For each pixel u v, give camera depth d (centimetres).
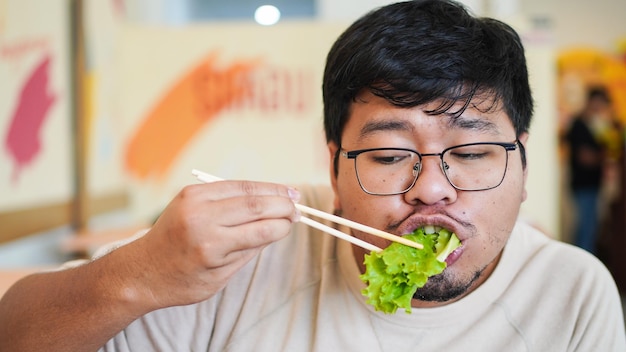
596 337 67
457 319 67
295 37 250
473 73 60
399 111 61
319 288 71
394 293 60
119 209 255
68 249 172
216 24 253
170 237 55
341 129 65
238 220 54
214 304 71
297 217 57
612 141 394
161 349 69
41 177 189
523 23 239
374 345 67
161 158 256
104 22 244
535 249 74
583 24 478
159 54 254
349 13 290
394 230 62
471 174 61
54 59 201
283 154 252
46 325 61
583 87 459
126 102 257
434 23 62
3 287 95
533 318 68
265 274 72
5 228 161
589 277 70
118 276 57
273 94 252
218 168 254
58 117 204
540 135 239
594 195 377
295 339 69
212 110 254
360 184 63
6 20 168
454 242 60
